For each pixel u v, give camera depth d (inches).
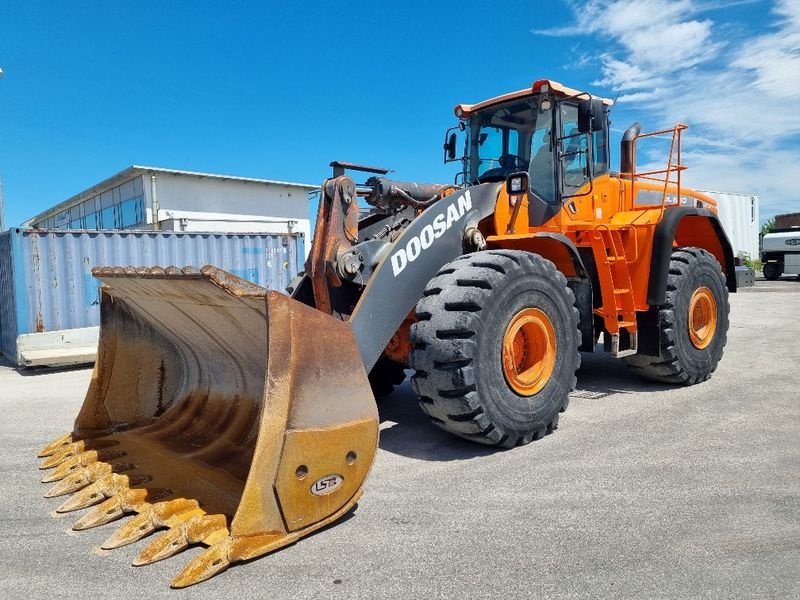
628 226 207.5
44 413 217.0
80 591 94.2
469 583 93.5
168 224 888.9
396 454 156.7
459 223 169.5
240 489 116.4
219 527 104.2
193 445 142.4
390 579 95.3
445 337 145.3
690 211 219.0
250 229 1133.7
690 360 218.5
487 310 147.6
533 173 201.6
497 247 183.5
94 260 368.5
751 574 93.7
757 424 171.0
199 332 142.2
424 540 108.0
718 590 89.7
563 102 200.4
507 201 185.3
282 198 1181.1
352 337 116.0
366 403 117.0
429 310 147.9
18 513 125.0
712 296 229.8
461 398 144.9
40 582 97.3
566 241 175.2
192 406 158.6
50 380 301.0
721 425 171.5
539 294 161.0
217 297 115.6
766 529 108.0
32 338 336.8
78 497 126.6
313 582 94.9
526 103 205.0
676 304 212.7
